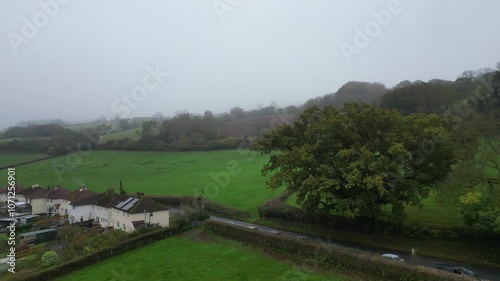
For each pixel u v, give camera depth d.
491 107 61.62
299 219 48.91
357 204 37.41
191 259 38.81
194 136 135.12
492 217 31.42
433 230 37.25
